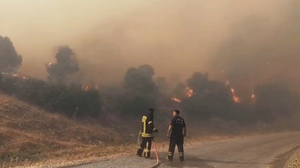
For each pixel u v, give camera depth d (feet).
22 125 64.44
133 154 34.83
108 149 40.81
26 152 48.57
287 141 60.95
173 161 31.27
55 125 72.08
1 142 50.67
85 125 81.71
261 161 33.50
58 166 26.89
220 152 39.60
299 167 29.12
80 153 42.01
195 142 52.16
